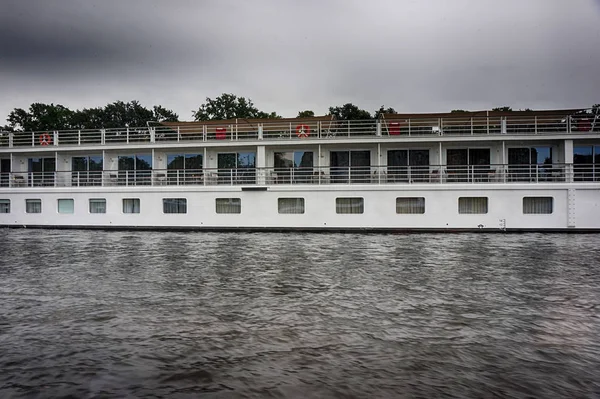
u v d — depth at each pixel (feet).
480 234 76.02
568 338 26.45
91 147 93.20
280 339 26.14
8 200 91.81
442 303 33.45
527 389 20.45
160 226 85.92
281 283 39.86
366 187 79.97
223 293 36.40
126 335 26.89
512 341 25.93
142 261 51.31
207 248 61.26
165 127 111.65
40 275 43.93
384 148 89.40
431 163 88.38
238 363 22.98
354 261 50.52
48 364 22.95
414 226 79.20
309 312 31.14
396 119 92.99
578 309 32.09
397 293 36.27
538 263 49.03
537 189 76.89
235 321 29.30
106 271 45.73
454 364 22.89
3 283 40.42
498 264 48.52
